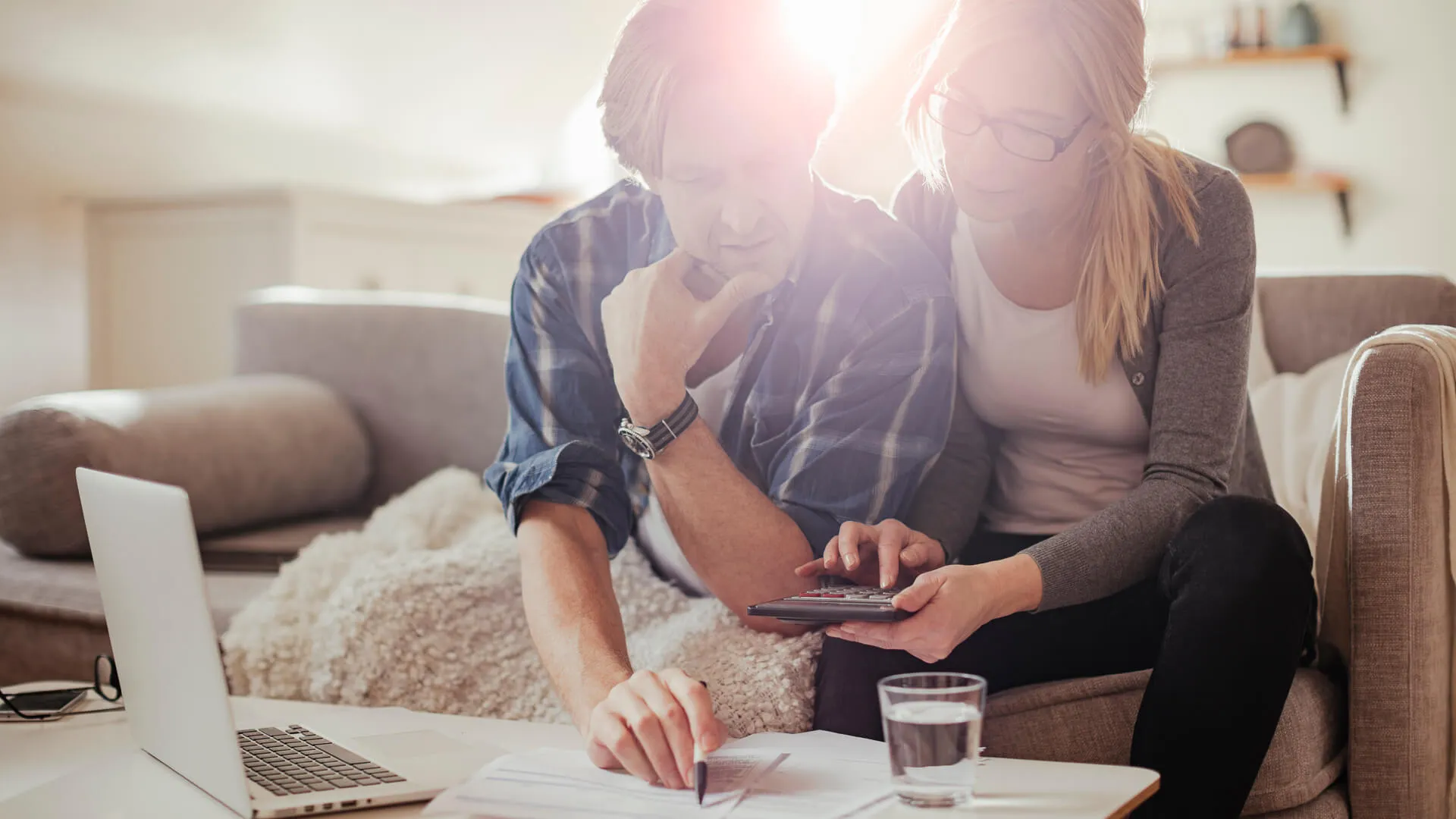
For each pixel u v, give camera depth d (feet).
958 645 3.98
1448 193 13.32
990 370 4.58
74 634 5.88
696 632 4.25
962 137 4.04
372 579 4.70
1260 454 4.72
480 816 2.76
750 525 4.00
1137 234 4.20
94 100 10.08
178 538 2.87
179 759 3.26
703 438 3.98
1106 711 3.77
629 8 10.90
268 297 8.26
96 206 10.04
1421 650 4.09
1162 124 14.17
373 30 10.20
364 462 7.74
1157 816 3.39
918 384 4.23
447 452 7.73
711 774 2.96
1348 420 4.24
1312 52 13.33
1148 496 3.93
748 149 3.68
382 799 2.98
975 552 4.76
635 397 3.90
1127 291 4.21
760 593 4.09
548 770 3.05
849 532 3.75
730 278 3.92
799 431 4.26
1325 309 6.32
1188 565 3.56
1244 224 4.27
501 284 10.99
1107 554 3.75
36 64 9.59
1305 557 3.47
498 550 4.92
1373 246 13.64
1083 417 4.51
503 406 7.60
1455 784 4.33
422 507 6.07
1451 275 13.37
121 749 3.64
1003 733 3.80
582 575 3.79
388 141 11.44
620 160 3.95
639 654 4.44
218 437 6.83
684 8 3.72
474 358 7.69
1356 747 4.17
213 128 10.77
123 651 3.48
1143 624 4.10
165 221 9.75
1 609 6.08
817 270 4.34
